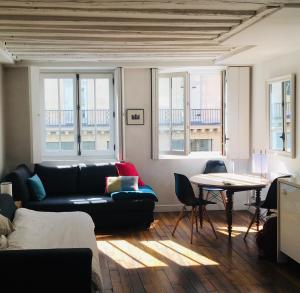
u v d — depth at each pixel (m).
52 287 2.75
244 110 6.76
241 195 6.95
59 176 6.23
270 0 3.14
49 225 3.92
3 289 2.71
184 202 5.34
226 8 3.42
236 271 4.21
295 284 3.89
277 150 5.83
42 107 6.82
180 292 3.73
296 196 4.05
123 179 6.05
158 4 3.30
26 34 4.41
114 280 3.99
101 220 5.65
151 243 5.13
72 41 4.80
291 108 5.35
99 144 6.98
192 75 7.18
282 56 5.70
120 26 4.09
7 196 4.32
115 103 6.80
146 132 6.79
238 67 6.69
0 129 6.05
